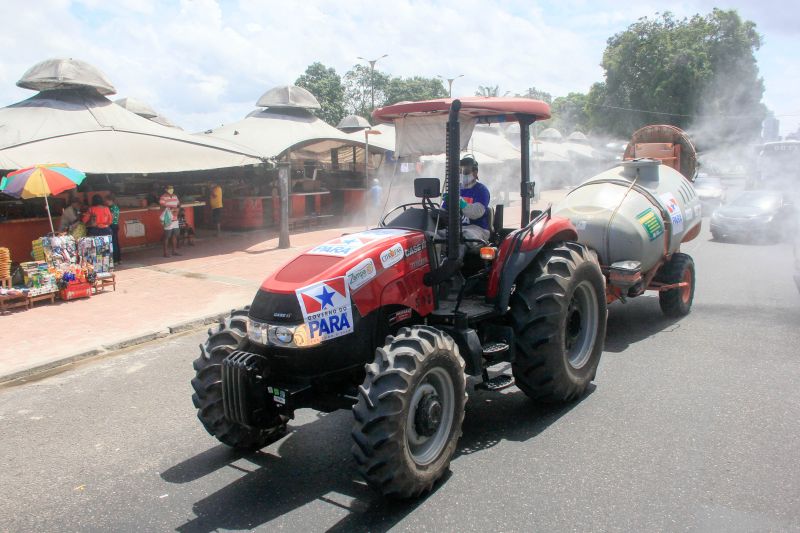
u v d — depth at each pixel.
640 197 8.29
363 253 4.45
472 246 5.35
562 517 3.89
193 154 15.20
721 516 3.84
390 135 26.16
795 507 3.92
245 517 4.04
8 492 4.49
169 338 8.68
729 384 6.09
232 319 4.89
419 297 4.75
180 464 4.86
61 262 10.64
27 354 7.79
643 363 6.82
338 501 4.21
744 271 12.48
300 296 4.07
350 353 4.37
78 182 11.32
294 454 4.95
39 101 15.06
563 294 5.28
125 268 13.64
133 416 5.89
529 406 5.71
